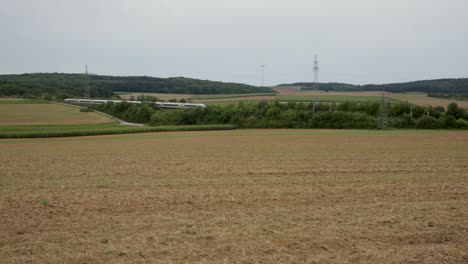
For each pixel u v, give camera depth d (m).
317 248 10.48
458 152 35.38
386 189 18.16
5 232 11.85
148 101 120.56
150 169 25.53
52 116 103.06
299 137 59.97
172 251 10.24
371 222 12.70
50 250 10.33
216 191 17.83
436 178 21.30
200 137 63.31
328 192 17.47
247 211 14.14
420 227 12.23
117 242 10.89
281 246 10.61
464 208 14.53
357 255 10.01
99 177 22.34
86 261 9.66
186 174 23.20
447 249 10.45
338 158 31.09
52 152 39.41
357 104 99.31
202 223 12.62
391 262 9.66
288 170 24.56
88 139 62.62
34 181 21.06
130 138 63.44
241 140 55.09
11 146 49.09
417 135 62.22
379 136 60.50
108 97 156.25
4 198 16.61
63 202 15.77
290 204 15.23
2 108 113.69
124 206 15.01
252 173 23.41
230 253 10.12
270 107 96.94
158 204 15.30
